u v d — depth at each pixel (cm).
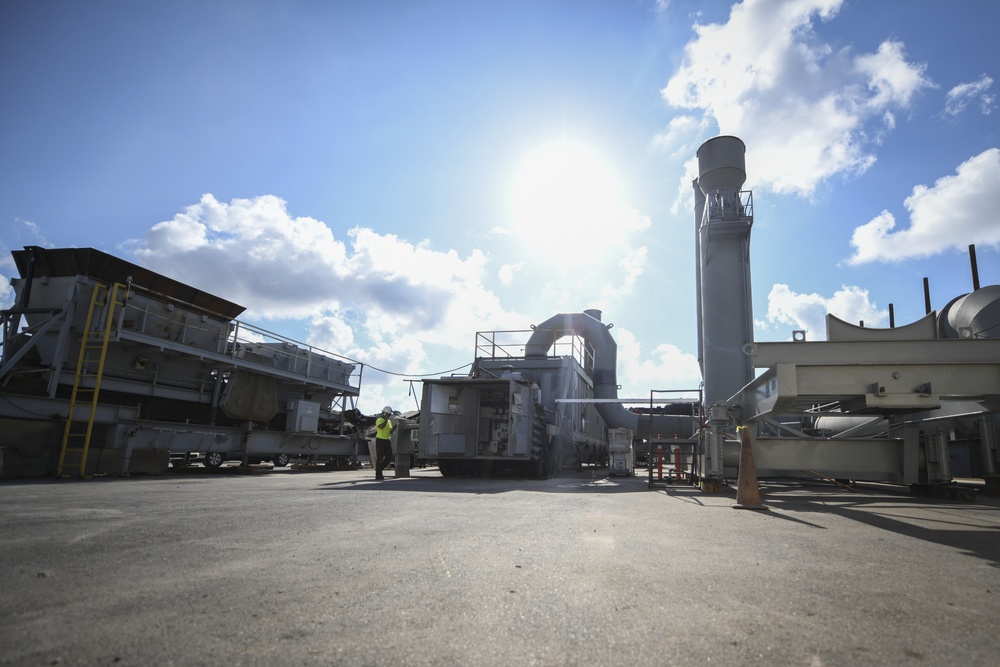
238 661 216
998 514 788
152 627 253
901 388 808
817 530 609
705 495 1067
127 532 501
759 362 854
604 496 1014
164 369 1617
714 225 1998
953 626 277
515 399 1631
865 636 260
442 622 270
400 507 757
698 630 265
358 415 2366
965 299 2036
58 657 215
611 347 3138
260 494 916
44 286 1446
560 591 330
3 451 1121
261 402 1847
